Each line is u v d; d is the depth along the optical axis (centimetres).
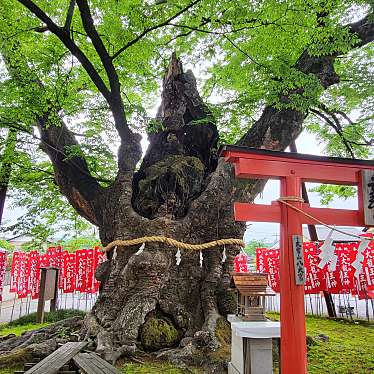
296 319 383
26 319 1205
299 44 857
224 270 746
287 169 412
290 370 374
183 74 926
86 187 911
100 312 704
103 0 844
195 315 711
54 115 835
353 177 428
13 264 1358
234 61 976
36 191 1132
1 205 1135
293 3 757
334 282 1190
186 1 796
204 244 716
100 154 1029
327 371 606
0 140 973
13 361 596
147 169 828
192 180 803
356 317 1300
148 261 681
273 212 409
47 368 464
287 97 797
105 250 770
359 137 1111
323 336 824
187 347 614
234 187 782
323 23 775
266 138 798
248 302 547
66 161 924
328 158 420
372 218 409
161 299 693
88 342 619
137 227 733
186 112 909
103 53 729
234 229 763
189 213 751
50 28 705
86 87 1069
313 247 1232
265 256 1395
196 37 950
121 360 599
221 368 571
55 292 1285
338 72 1039
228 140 1058
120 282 704
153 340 641
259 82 912
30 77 806
